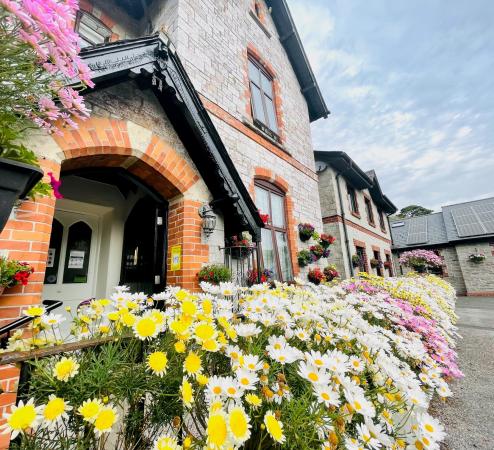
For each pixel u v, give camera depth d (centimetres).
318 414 99
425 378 160
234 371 109
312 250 583
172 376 103
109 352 96
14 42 80
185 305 114
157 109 292
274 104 639
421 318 283
